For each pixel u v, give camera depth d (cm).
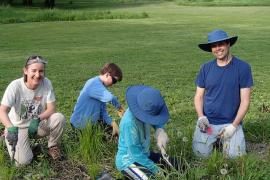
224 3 4894
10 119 536
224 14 3406
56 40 1938
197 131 552
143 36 2053
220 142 547
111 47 1691
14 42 1883
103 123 590
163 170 445
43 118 529
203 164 499
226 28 2336
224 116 555
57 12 3234
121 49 1630
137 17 3191
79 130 573
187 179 449
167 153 490
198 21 2792
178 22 2753
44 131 536
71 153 539
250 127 636
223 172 438
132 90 448
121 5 5175
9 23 2902
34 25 2703
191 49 1614
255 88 946
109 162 527
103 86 572
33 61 516
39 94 534
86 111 575
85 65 1287
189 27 2428
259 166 492
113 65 578
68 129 633
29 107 530
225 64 554
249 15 3259
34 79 517
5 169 493
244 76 546
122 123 449
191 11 3850
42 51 1603
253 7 4316
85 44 1791
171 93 911
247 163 477
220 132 543
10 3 5050
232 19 2909
